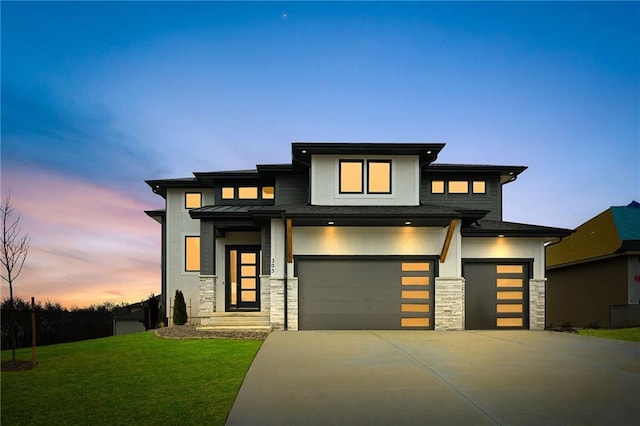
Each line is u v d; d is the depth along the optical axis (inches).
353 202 623.8
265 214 577.3
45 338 965.8
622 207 829.8
